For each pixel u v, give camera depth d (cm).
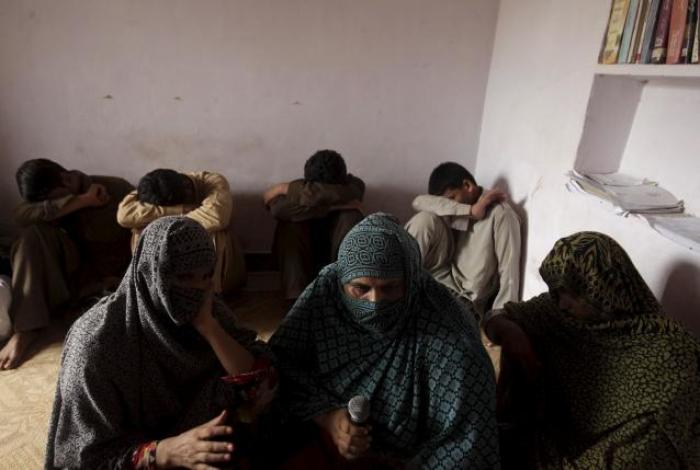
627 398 106
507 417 133
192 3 250
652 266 137
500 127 262
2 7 238
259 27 258
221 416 108
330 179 246
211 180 248
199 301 112
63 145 266
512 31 248
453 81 280
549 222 202
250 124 276
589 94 171
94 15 246
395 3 262
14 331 216
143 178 228
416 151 293
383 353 115
